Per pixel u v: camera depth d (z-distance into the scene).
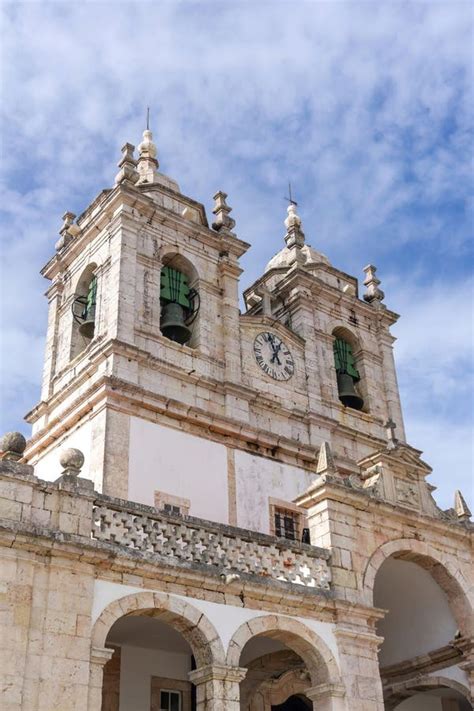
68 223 29.70
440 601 21.19
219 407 24.88
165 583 15.30
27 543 13.81
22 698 12.84
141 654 19.44
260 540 17.14
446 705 24.73
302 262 31.50
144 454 22.22
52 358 27.12
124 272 24.88
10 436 15.35
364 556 18.86
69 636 13.68
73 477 15.01
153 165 29.94
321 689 16.67
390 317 32.25
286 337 28.31
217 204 29.69
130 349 23.30
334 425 27.34
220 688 15.09
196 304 26.55
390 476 20.72
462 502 21.95
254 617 16.30
